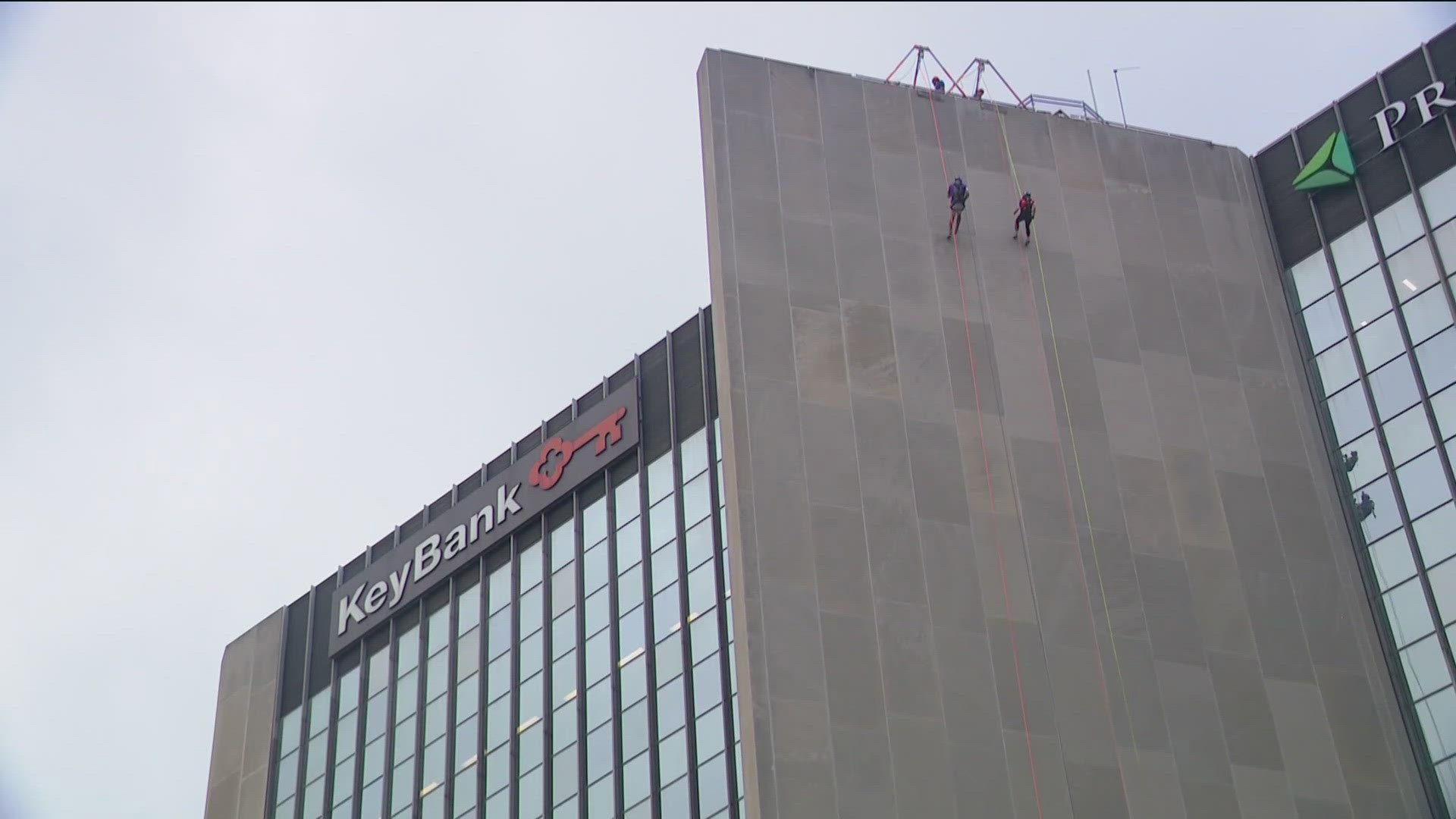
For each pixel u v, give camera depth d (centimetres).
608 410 9531
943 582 7619
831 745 7162
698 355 9319
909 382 8075
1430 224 8662
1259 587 7956
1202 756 7475
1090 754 7362
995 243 8581
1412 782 7638
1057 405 8194
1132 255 8712
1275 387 8544
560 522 9538
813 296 8219
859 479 7788
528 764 8944
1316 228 8975
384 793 9512
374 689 9950
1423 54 8956
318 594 10600
